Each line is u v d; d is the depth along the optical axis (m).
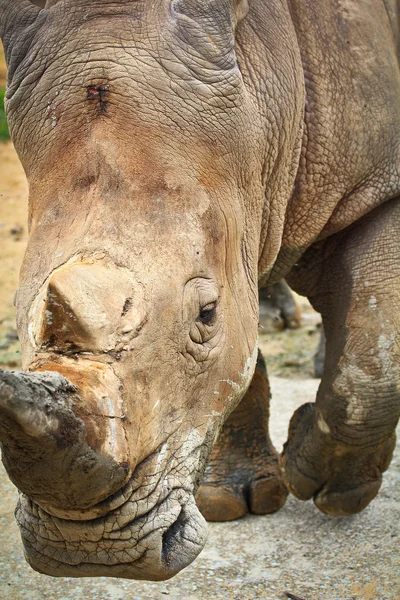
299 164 7.97
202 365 6.16
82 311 5.30
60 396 4.74
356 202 8.18
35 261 5.98
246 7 6.96
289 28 7.64
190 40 6.39
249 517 9.58
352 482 8.93
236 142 6.54
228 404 6.48
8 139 26.83
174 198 6.08
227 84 6.45
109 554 5.67
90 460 4.92
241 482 9.65
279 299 15.80
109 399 5.18
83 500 5.13
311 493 9.12
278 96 7.25
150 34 6.38
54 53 6.48
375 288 8.23
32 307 5.71
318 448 8.70
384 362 8.16
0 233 20.77
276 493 9.57
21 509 5.90
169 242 5.94
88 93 6.26
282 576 8.45
